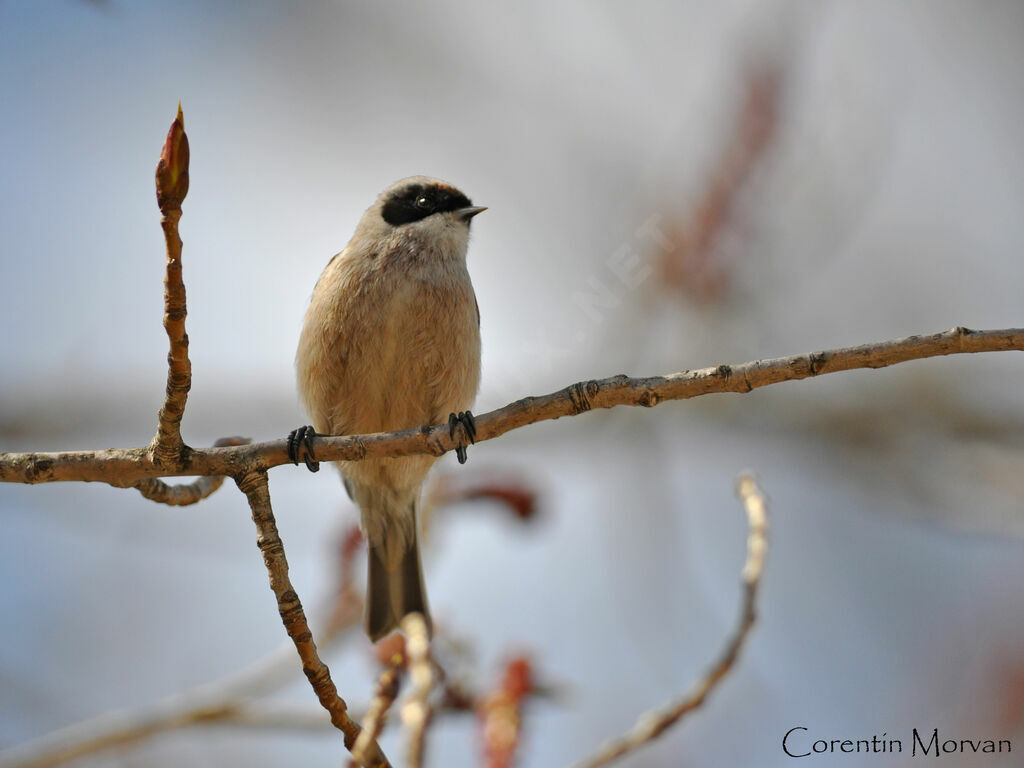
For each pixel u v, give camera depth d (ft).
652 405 25.40
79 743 31.12
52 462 25.07
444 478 36.42
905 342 23.82
